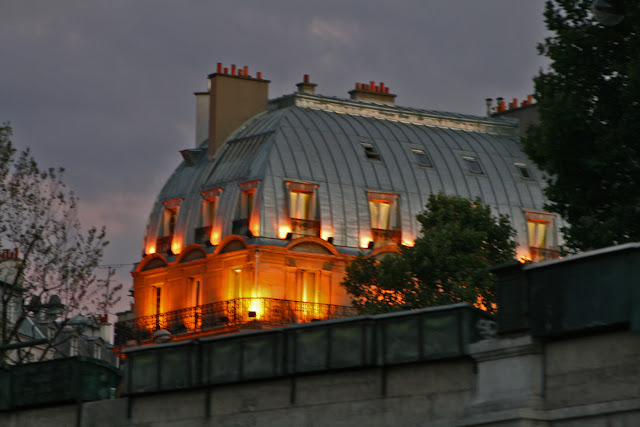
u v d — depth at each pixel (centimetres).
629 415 3089
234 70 10000
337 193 9500
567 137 5422
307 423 3766
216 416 3959
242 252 9231
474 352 3397
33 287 7175
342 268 9375
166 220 9975
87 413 4269
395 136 10044
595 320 3162
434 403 3525
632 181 5375
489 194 10069
